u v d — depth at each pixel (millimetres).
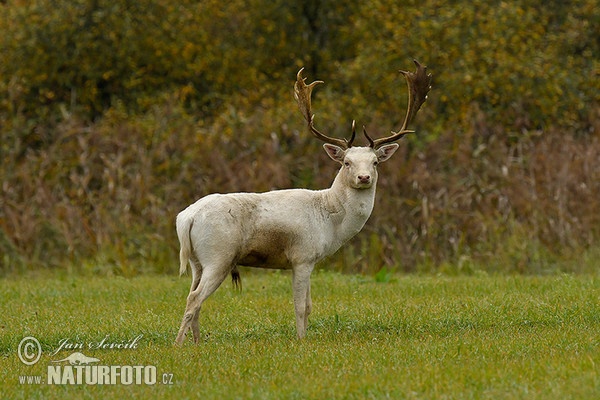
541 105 54906
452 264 46062
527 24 59344
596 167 47969
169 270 45844
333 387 19281
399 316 28125
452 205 47438
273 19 64750
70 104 63281
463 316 28000
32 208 47688
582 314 27969
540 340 23844
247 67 64062
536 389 18672
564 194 47031
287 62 65125
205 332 27016
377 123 50594
